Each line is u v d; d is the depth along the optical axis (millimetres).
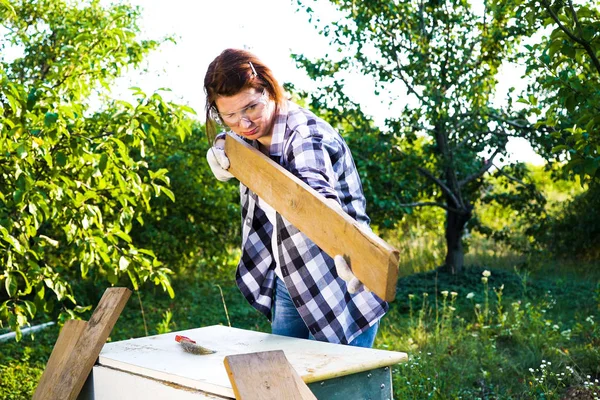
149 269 4395
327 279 2434
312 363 1990
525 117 8211
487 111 8344
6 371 5242
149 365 2098
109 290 2438
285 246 2432
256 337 2445
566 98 3266
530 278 8406
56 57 6223
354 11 8320
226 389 1777
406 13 8242
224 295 9117
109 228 4629
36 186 3914
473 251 10852
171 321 7539
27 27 6375
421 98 8008
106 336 2330
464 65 8125
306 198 2004
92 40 5129
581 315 6434
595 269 8898
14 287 4074
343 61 8359
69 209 4191
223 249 9648
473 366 4871
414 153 8688
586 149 3219
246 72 2248
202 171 9219
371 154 8266
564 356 4855
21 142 3732
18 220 4285
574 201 9836
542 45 3531
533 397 4121
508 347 5531
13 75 6367
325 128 2393
